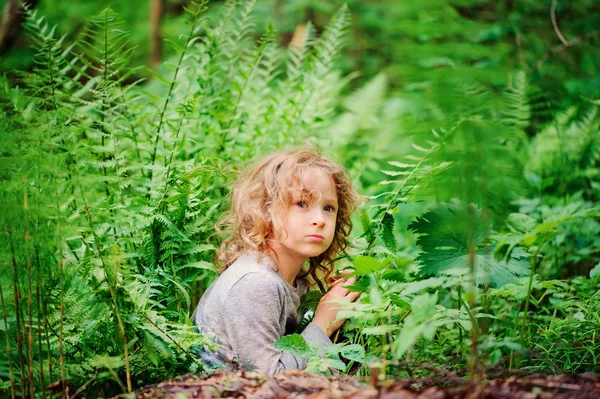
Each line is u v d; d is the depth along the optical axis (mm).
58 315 2061
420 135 2322
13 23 4152
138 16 7172
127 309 1993
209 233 2648
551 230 1765
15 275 1845
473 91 1899
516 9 4191
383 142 3520
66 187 2102
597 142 3574
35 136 1944
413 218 3572
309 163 2287
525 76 3484
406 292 1640
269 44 3572
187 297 2168
